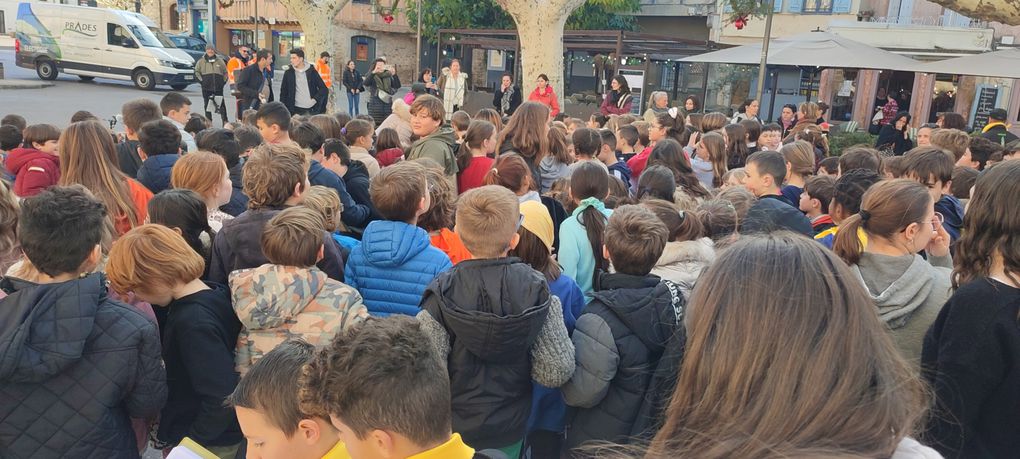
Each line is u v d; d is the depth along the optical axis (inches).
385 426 52.9
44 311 74.8
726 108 733.9
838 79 715.4
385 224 108.3
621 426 88.9
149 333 81.1
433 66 1302.9
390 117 265.4
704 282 37.6
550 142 199.8
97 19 830.5
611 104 527.2
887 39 687.1
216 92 585.3
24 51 853.8
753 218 121.0
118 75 839.1
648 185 144.9
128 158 182.5
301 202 116.7
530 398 91.5
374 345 55.0
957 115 269.1
